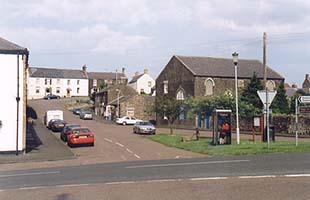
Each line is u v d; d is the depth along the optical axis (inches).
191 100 1657.2
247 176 565.6
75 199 450.9
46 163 942.4
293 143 1059.9
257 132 1771.7
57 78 4877.0
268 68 2672.2
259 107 1987.0
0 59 1157.1
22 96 1163.3
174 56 2618.1
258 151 920.9
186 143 1338.6
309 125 1529.3
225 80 2502.5
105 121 2847.0
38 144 1406.3
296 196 427.2
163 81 2711.6
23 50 1167.6
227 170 633.6
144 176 608.4
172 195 453.7
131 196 456.4
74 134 1347.2
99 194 474.6
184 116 2465.6
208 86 2464.3
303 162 692.1
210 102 1577.3
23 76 1170.0
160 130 2187.5
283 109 2041.1
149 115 2982.3
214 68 2539.4
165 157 1013.2
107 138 1665.8
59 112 2262.6
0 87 1151.6
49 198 461.4
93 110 3735.2
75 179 608.4
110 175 636.7
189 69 2471.7
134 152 1178.0
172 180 556.4
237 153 935.0
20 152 1142.3
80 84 4980.3
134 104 2962.6
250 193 448.8
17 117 1151.0
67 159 1026.7
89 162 942.4
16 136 1142.3
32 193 497.4
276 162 701.9
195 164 730.2
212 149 1083.3
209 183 520.4
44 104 3880.4
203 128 2260.1
